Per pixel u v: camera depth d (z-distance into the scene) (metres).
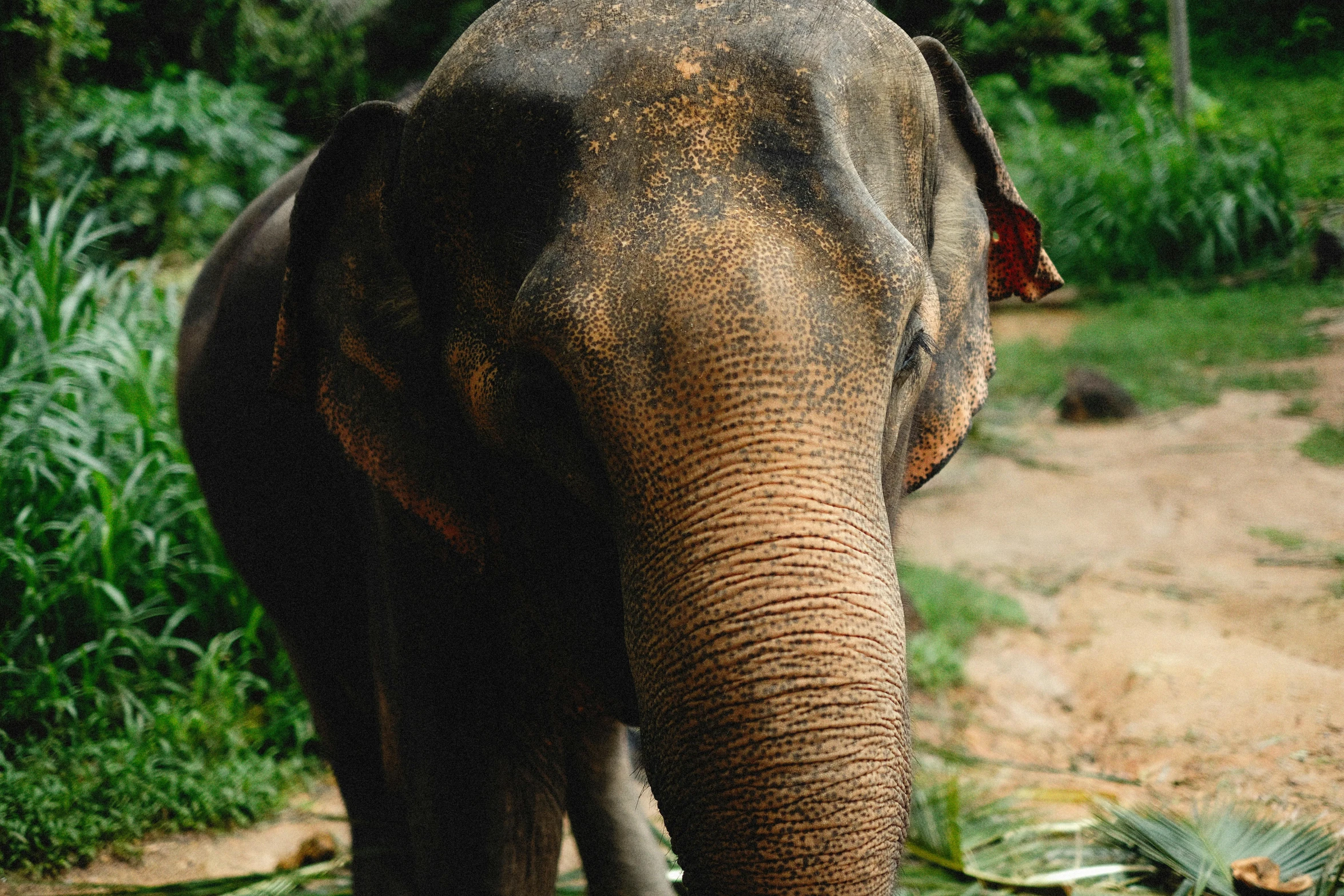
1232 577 5.34
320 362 2.01
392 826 2.75
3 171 8.06
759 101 1.52
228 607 4.54
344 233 1.96
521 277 1.60
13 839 3.51
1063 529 6.09
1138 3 19.45
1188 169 11.98
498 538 1.91
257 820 3.84
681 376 1.36
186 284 7.63
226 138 9.20
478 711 2.13
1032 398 8.46
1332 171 13.88
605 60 1.58
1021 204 2.07
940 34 2.24
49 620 4.29
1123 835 3.10
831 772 1.25
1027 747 4.04
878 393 1.41
